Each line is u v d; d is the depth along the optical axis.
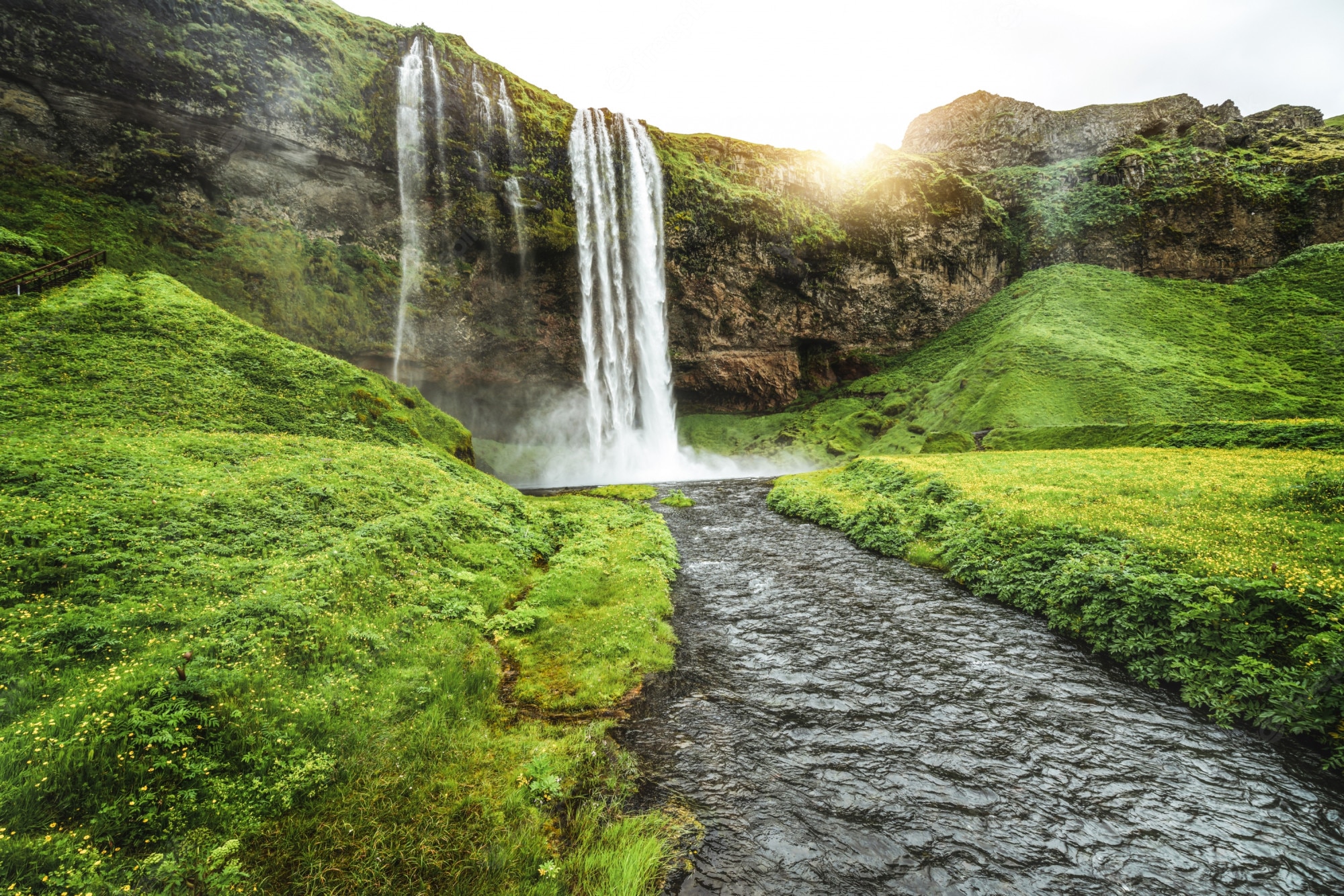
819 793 7.58
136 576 10.06
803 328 82.12
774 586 17.36
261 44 44.94
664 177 71.69
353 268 49.88
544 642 12.16
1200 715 9.20
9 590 8.58
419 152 52.81
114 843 5.25
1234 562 11.13
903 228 82.56
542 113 63.22
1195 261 78.31
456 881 5.54
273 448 20.08
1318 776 7.57
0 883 4.50
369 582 12.10
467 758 7.70
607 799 7.25
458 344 57.81
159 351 24.89
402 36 55.28
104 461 14.97
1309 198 75.69
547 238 60.06
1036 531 16.48
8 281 25.89
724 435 80.69
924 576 17.84
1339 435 24.81
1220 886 5.98
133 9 39.59
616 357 69.56
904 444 63.66
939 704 9.98
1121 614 11.58
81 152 38.31
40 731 5.89
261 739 6.86
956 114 116.50
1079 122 101.38
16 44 36.00
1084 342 62.81
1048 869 6.25
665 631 13.16
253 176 44.97
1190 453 27.09
